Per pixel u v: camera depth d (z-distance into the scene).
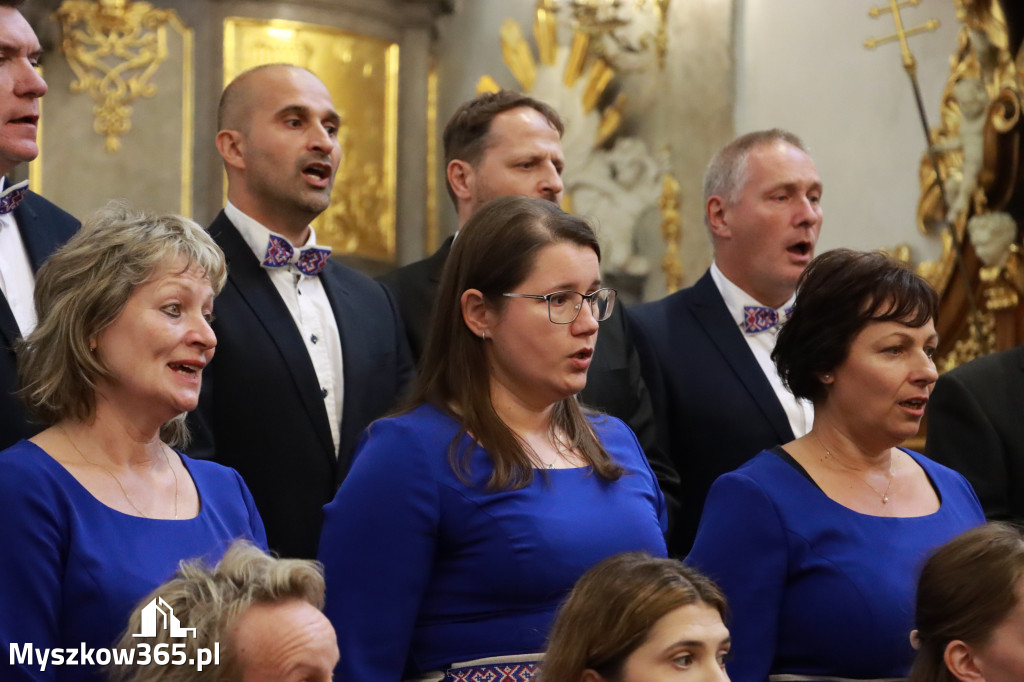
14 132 8.82
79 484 6.43
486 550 6.57
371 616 6.48
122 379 6.60
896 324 7.17
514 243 6.90
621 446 7.41
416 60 23.41
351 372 9.79
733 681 6.77
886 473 7.34
